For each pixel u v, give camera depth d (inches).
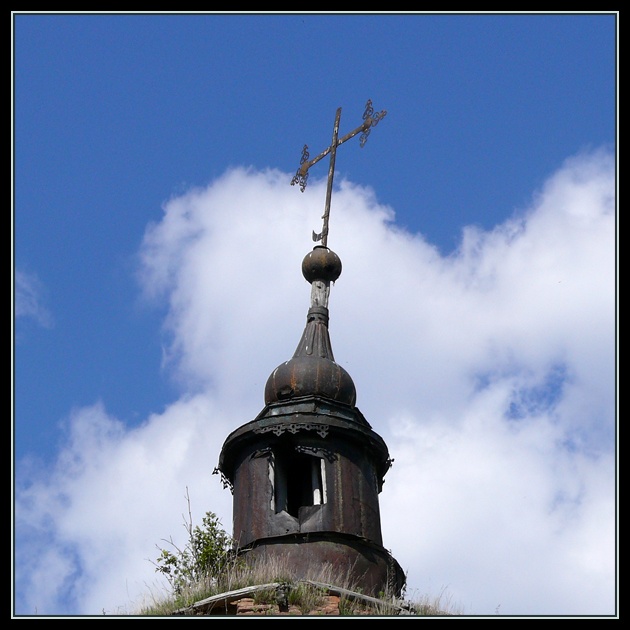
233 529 1360.7
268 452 1373.0
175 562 1343.5
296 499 1396.4
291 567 1273.4
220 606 1189.1
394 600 1223.5
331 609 1178.0
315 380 1405.0
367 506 1354.6
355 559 1290.6
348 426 1378.0
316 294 1525.6
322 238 1584.6
